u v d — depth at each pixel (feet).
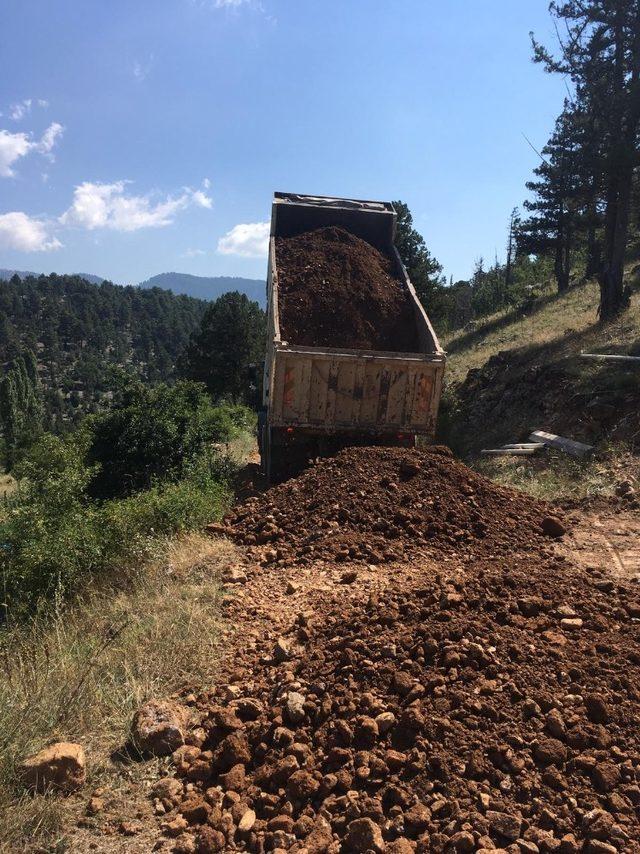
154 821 9.12
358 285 35.96
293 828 8.67
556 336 61.11
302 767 9.66
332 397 29.96
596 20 57.21
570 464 31.22
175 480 36.01
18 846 8.54
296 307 34.35
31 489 26.14
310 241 38.55
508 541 20.18
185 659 13.16
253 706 11.17
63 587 18.33
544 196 102.73
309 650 12.85
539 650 11.24
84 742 10.73
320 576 17.80
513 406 46.75
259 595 16.67
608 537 20.77
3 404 271.69
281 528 21.76
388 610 13.16
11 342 510.99
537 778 8.86
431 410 30.53
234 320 143.95
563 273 107.24
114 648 13.64
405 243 104.94
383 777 9.21
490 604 12.98
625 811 8.29
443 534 20.49
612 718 9.72
